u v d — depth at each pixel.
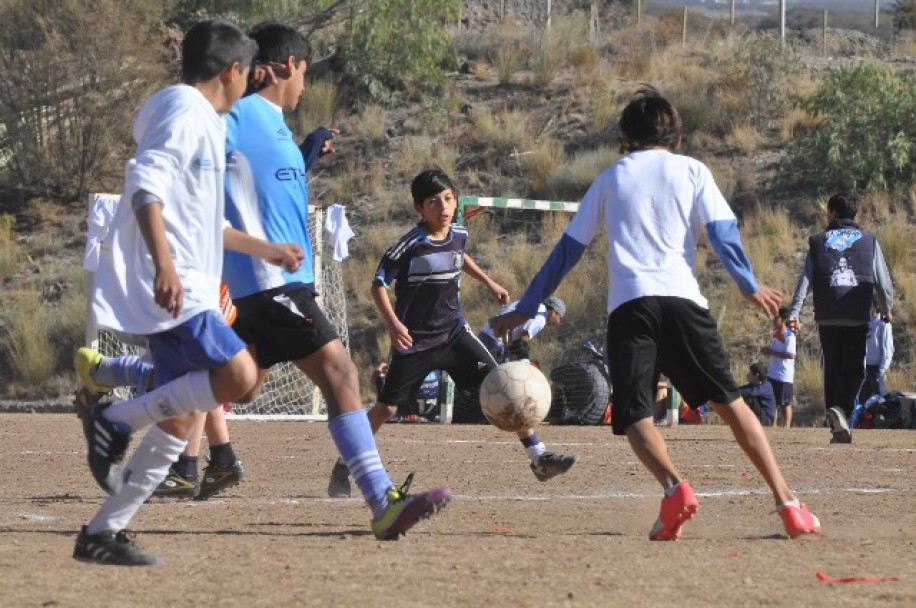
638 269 18.45
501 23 111.81
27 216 89.06
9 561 15.70
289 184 19.27
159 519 21.03
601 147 89.88
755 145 87.94
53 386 73.19
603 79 97.56
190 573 14.70
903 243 76.19
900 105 81.50
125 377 19.97
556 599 13.08
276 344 18.61
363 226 85.62
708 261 78.69
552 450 37.31
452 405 57.31
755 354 71.31
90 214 54.88
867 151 80.75
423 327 26.95
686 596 13.38
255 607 12.64
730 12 117.00
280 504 23.67
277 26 19.92
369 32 97.69
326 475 30.12
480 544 17.70
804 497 25.47
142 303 15.05
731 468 31.77
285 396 64.31
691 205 18.73
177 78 95.31
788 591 13.77
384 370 63.22
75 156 90.75
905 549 17.64
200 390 14.85
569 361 70.81
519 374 25.02
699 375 18.64
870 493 26.30
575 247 18.91
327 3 100.56
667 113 19.41
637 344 18.36
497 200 61.38
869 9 119.12
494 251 81.75
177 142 14.89
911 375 68.00
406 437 43.50
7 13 90.75
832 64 100.38
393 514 17.55
